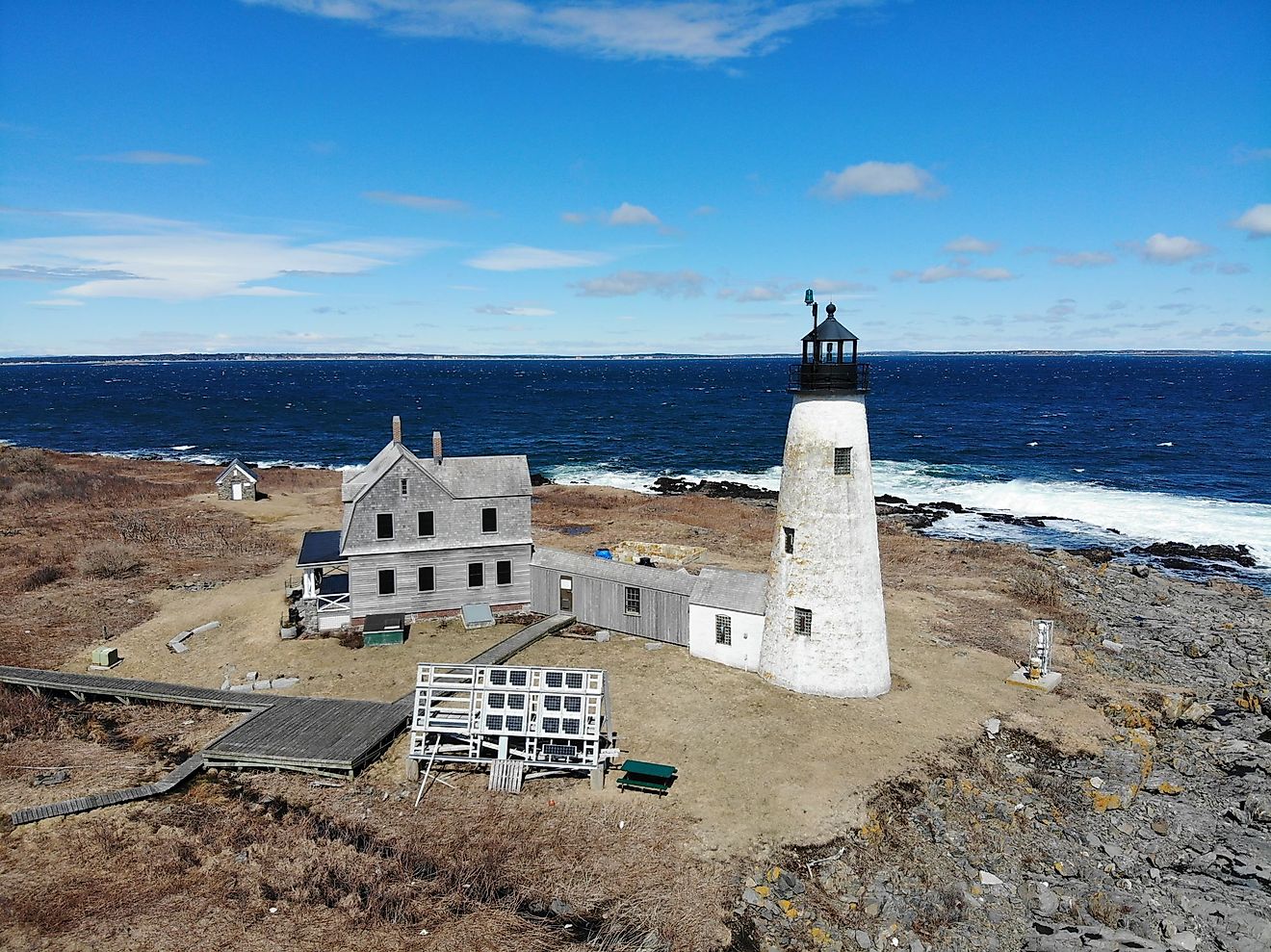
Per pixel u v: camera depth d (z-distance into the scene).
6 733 27.08
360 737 25.80
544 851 21.12
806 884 20.80
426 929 18.11
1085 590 47.91
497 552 39.22
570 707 25.12
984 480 86.31
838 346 29.09
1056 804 25.58
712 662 33.56
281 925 18.08
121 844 20.83
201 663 33.75
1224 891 21.83
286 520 62.88
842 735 27.23
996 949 19.50
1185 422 133.00
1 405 194.12
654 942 18.11
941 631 38.81
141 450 119.00
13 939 17.30
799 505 30.05
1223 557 57.84
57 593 42.16
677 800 23.62
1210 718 32.28
